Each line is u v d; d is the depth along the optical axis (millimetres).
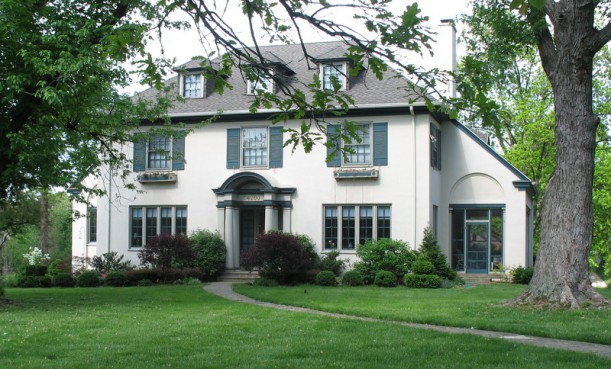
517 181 26578
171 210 28766
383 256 24797
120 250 29203
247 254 24156
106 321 12625
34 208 24672
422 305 15867
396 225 25953
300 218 27047
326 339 10266
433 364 8211
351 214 26625
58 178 17016
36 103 16031
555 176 16250
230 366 8078
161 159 29031
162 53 5801
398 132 26141
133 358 8625
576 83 15922
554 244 15812
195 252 25938
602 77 35250
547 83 34375
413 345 9680
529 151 33125
